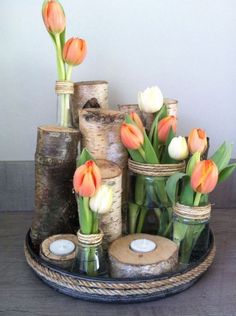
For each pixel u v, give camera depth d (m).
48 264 0.53
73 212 0.62
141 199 0.61
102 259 0.53
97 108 0.64
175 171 0.58
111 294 0.50
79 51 0.59
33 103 0.79
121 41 0.76
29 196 0.80
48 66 0.77
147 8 0.75
